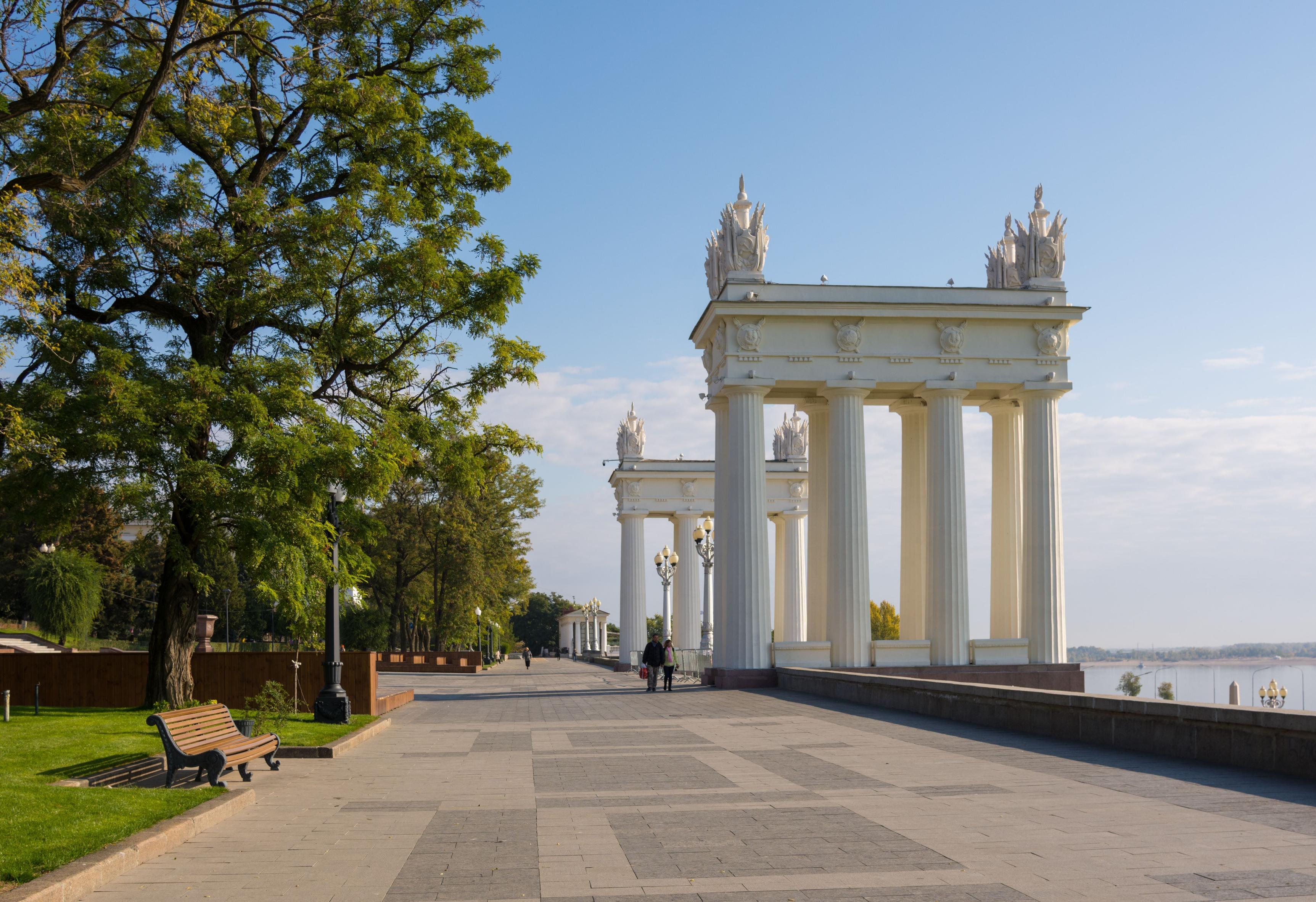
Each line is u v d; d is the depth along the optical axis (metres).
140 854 8.41
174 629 21.83
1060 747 15.41
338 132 22.94
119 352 18.25
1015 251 40.88
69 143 17.53
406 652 64.31
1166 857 8.02
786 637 59.84
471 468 23.23
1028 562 37.72
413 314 22.56
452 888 7.54
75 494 18.53
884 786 11.97
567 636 132.62
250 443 18.20
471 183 24.72
